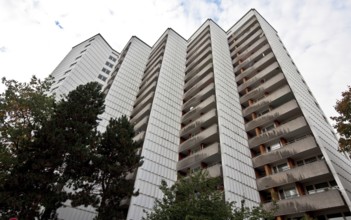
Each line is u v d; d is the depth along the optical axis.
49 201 14.05
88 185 16.73
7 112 18.39
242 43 46.03
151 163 26.16
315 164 20.92
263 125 28.69
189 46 52.50
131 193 16.58
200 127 30.75
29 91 20.12
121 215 15.71
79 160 16.09
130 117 37.72
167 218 13.03
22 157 14.70
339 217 18.52
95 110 19.89
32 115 19.22
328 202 18.33
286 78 29.95
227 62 41.47
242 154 26.09
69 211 23.59
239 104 33.53
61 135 15.63
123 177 17.42
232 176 22.75
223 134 26.31
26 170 14.97
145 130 30.34
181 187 14.48
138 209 21.81
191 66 44.22
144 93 39.94
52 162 15.07
